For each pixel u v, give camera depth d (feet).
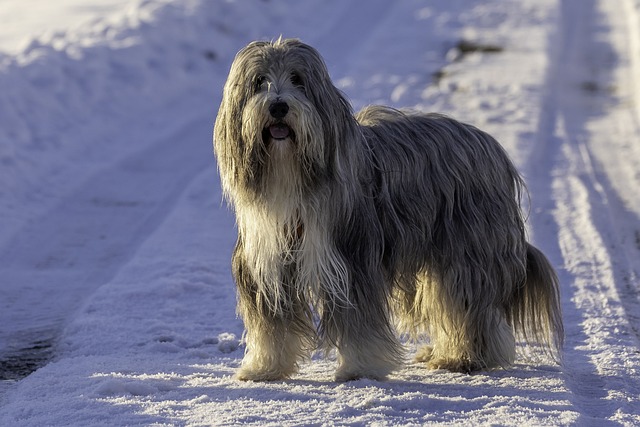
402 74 100.73
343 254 30.78
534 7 130.82
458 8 130.11
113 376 32.60
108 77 88.89
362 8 129.59
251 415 27.81
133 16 107.76
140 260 49.26
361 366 31.58
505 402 29.37
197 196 61.93
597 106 93.50
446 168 33.09
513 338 34.27
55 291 46.75
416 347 37.55
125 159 71.41
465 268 32.96
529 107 87.25
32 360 38.04
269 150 29.45
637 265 50.37
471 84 95.66
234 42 111.04
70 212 59.47
